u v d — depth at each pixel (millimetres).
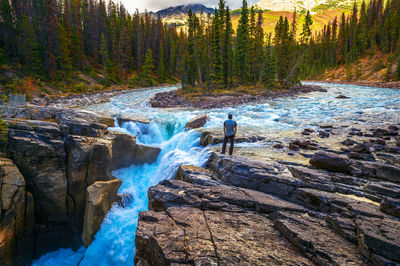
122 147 13469
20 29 44281
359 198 5785
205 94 42500
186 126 17812
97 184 10164
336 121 17297
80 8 76625
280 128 15922
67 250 11289
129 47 82188
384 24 96438
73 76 52000
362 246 3582
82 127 11953
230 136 9727
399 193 5477
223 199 6043
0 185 8562
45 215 10688
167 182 7461
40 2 55062
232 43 57781
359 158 8703
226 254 3762
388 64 76062
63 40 49469
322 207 5426
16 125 10484
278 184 6598
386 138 11383
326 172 7434
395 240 3379
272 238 4398
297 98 35969
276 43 65938
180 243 4113
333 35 128375
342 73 96875
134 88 64000
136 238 4570
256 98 36844
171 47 96938
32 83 37281
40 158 10336
